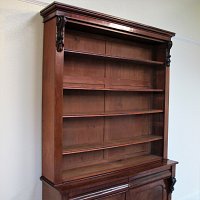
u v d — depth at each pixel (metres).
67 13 1.95
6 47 1.99
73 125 2.33
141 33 2.45
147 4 2.99
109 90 2.40
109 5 2.62
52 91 1.97
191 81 3.61
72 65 2.29
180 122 3.46
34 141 2.15
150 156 2.83
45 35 2.10
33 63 2.12
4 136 2.00
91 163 2.47
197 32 3.67
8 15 1.99
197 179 3.75
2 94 1.98
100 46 2.47
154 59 2.92
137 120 2.83
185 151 3.55
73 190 1.93
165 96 2.79
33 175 2.15
